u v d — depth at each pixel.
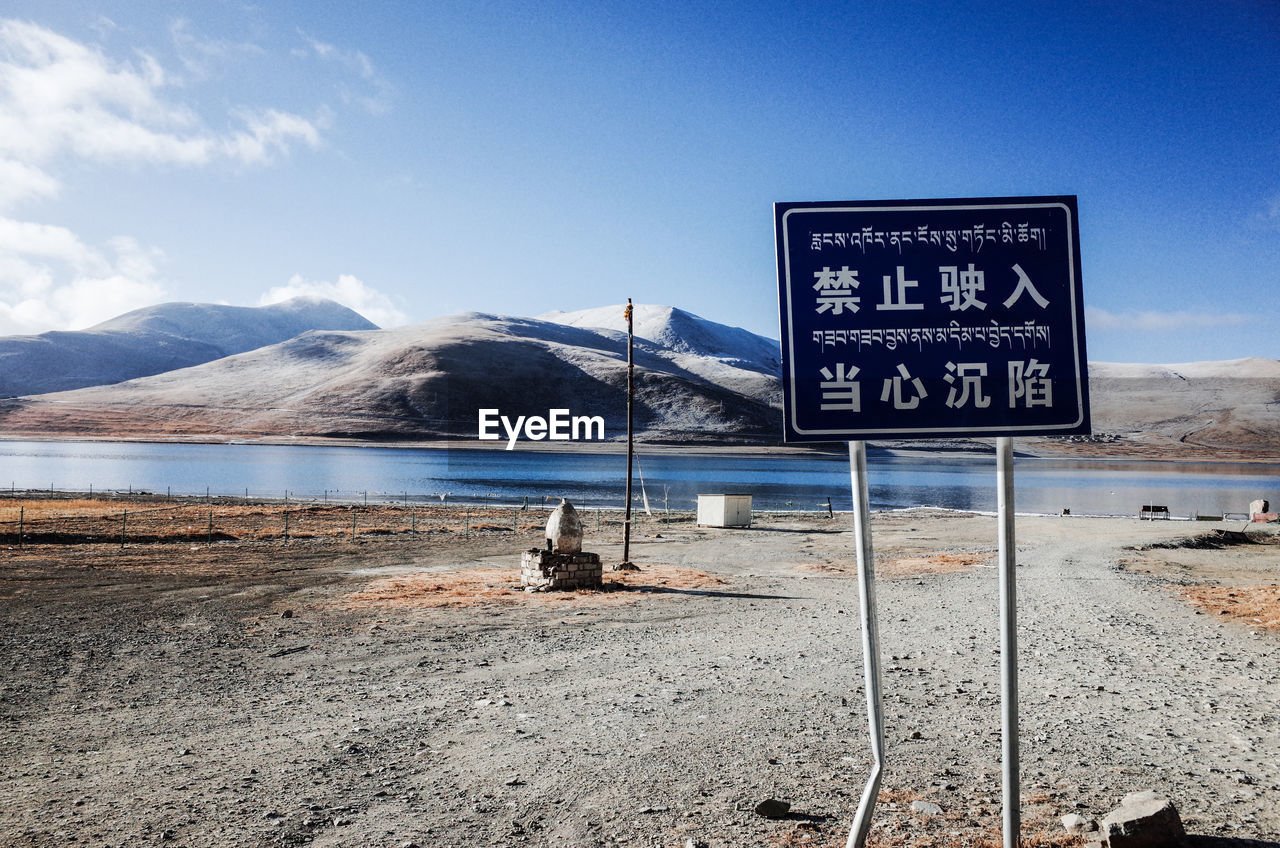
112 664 11.59
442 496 72.06
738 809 5.95
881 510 59.41
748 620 15.63
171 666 11.46
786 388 4.24
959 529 42.22
